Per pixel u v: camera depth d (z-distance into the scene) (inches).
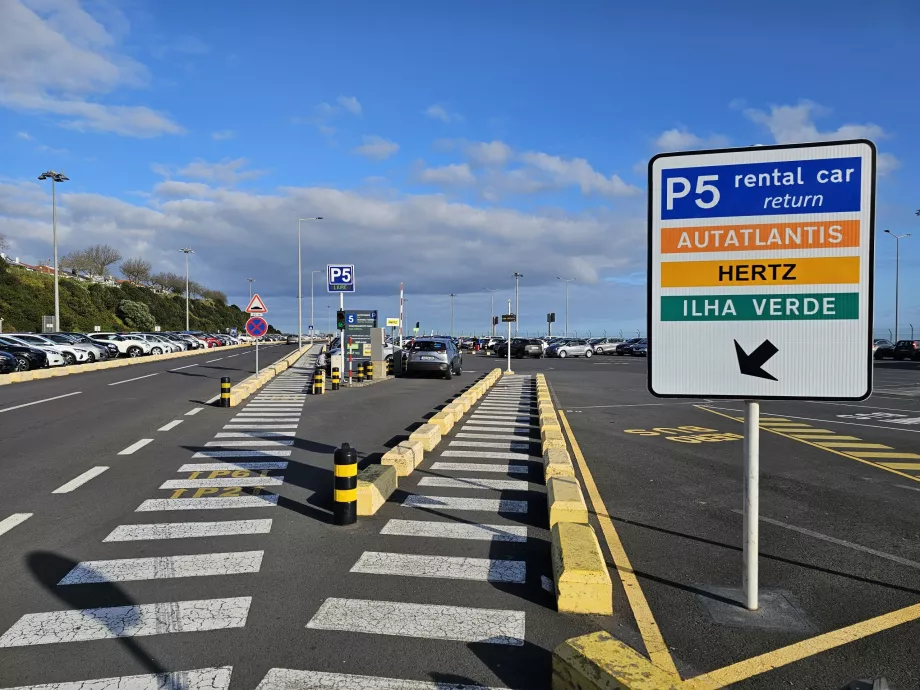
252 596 180.1
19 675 137.9
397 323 2010.3
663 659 146.1
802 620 166.9
